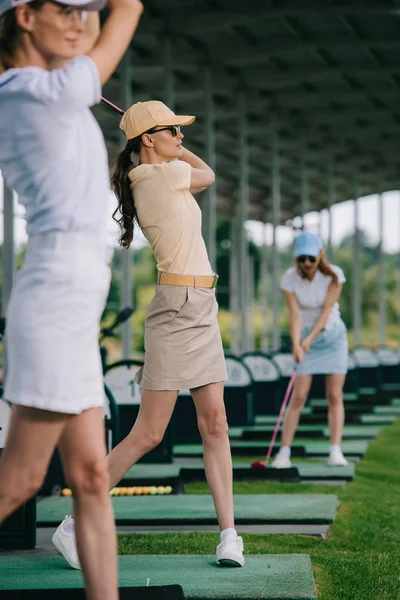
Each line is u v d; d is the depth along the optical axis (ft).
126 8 10.30
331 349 26.61
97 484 10.32
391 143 86.43
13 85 9.82
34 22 9.92
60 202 9.95
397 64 62.49
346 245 211.41
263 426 38.91
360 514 20.61
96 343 10.25
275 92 69.46
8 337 10.09
